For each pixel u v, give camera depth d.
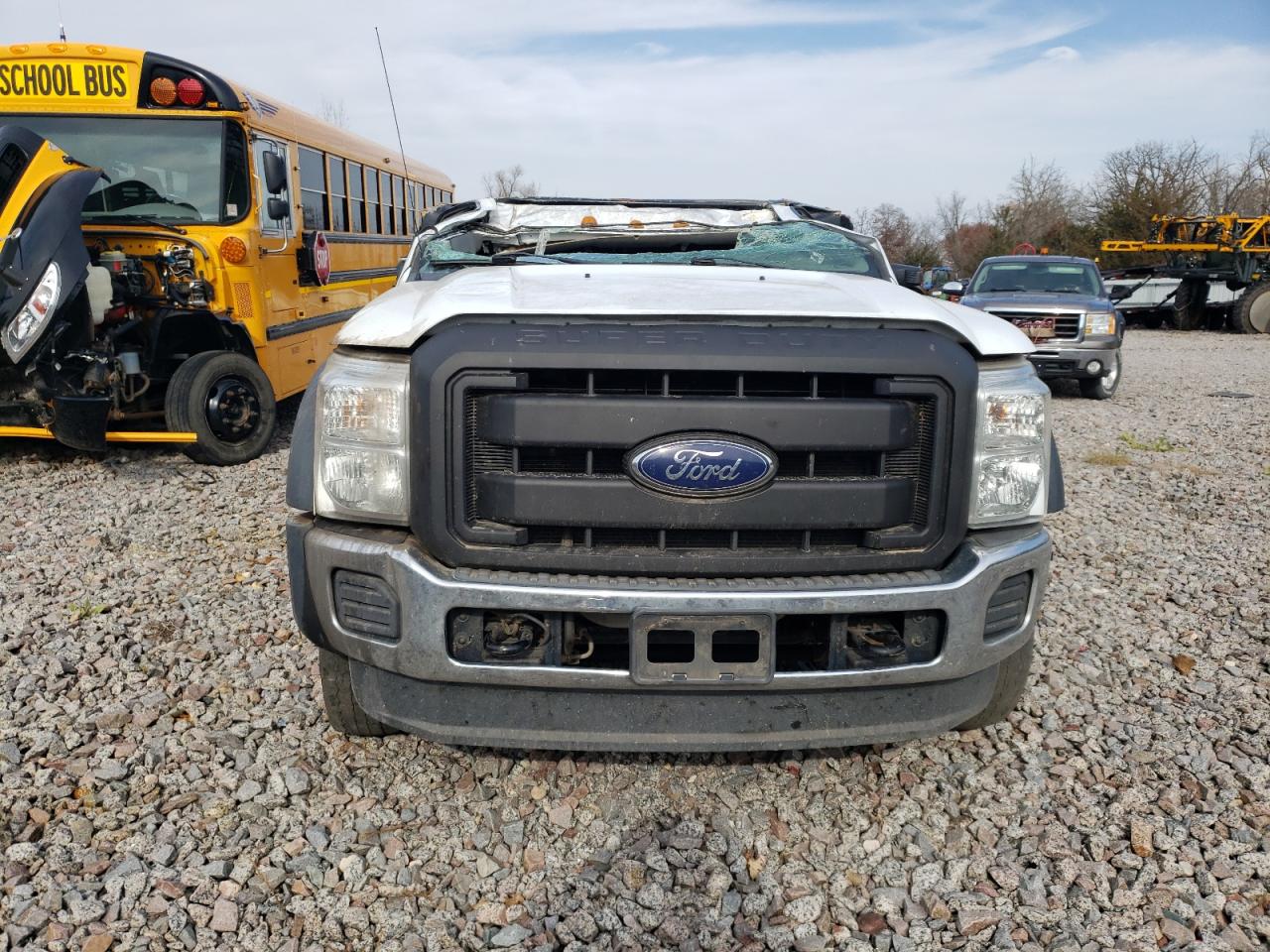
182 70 7.80
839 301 2.94
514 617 2.77
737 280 3.41
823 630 2.82
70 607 4.68
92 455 8.19
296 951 2.51
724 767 3.37
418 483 2.70
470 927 2.61
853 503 2.70
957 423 2.72
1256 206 49.38
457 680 2.73
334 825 3.02
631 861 2.88
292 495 2.97
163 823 3.00
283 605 4.76
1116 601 5.05
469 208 4.99
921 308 2.94
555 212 5.04
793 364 2.62
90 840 2.91
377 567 2.74
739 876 2.84
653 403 2.60
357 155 11.37
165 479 7.45
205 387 7.72
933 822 3.08
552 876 2.82
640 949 2.53
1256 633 4.60
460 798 3.16
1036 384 2.94
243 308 8.05
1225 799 3.19
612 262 4.27
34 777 3.21
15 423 7.34
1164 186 41.31
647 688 2.70
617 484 2.64
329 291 10.28
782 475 2.71
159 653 4.20
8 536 5.86
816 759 3.43
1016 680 3.42
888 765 3.40
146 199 7.93
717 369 2.60
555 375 2.66
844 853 2.94
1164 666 4.25
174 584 5.05
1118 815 3.10
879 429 2.67
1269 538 6.31
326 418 2.84
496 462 2.70
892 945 2.57
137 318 7.50
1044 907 2.70
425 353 2.67
